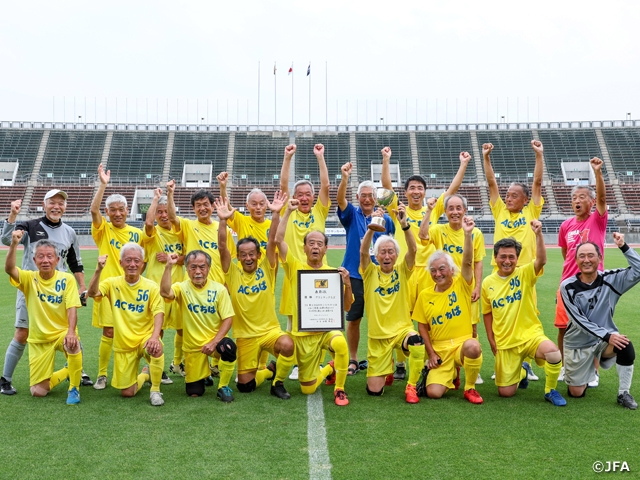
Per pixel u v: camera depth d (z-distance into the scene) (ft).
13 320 31.48
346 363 17.62
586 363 17.69
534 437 14.38
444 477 12.09
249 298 18.75
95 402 17.46
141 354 18.15
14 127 156.15
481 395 18.35
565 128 161.48
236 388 19.16
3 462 12.84
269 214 92.58
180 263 22.36
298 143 160.86
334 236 112.27
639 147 151.33
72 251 20.66
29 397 17.93
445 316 18.63
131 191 139.44
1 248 103.14
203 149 157.17
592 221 20.83
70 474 12.23
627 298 39.70
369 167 152.15
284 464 12.72
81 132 158.20
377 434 14.56
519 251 18.48
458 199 21.74
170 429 14.94
